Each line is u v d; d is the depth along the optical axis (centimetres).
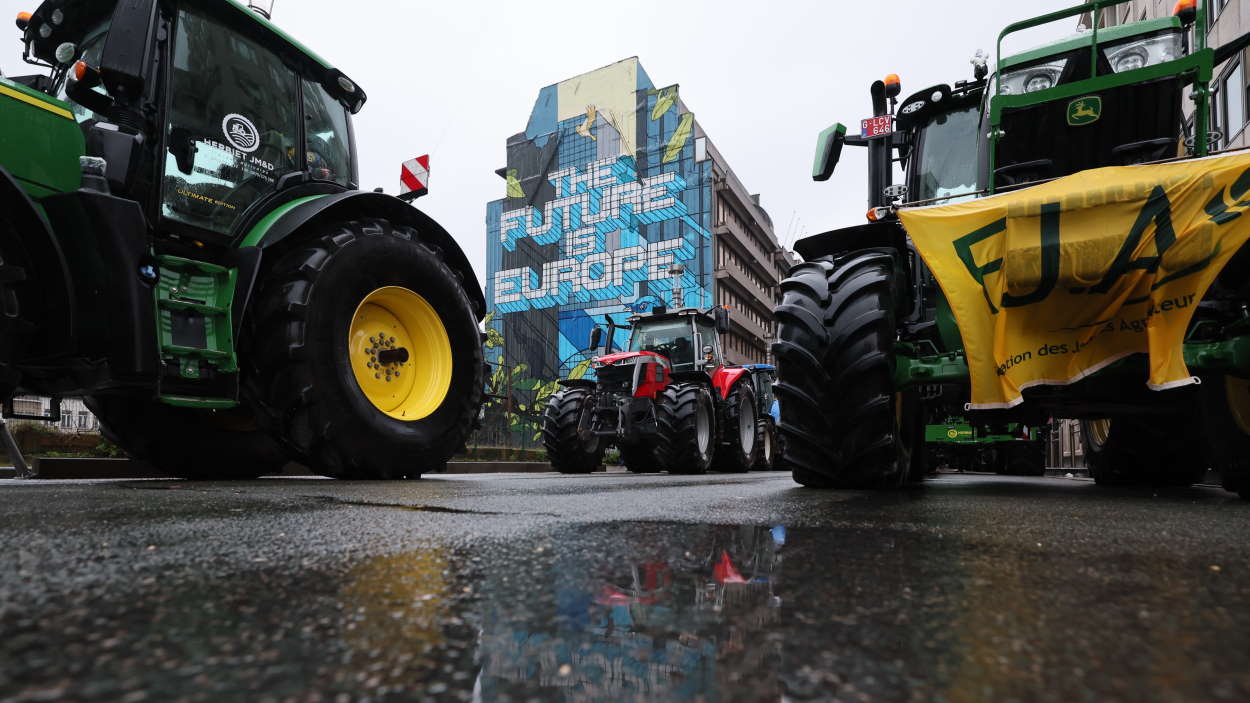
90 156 268
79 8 343
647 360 775
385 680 43
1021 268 221
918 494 232
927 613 61
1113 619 59
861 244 279
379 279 344
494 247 7012
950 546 103
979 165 312
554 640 53
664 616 60
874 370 245
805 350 259
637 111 6469
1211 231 200
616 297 6247
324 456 313
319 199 341
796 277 275
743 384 980
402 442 340
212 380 293
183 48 319
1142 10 1542
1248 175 198
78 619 57
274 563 86
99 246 259
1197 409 266
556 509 162
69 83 291
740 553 95
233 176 328
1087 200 215
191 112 317
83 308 259
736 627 56
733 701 39
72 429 720
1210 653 49
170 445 381
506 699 39
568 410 807
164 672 44
